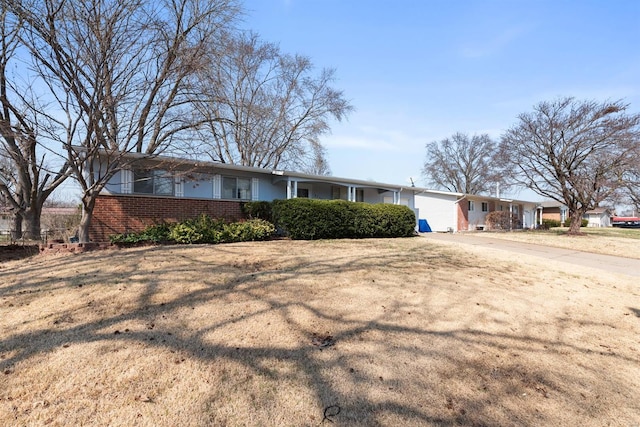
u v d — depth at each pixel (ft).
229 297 15.75
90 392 8.63
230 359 10.39
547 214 143.54
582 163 60.08
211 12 38.32
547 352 11.99
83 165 29.63
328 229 40.68
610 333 14.16
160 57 30.76
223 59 40.98
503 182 68.95
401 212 49.14
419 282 19.71
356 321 13.64
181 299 15.37
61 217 51.47
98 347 10.89
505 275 23.48
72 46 25.09
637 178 61.77
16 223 40.81
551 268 27.58
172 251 25.66
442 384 9.54
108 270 19.74
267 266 22.04
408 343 11.94
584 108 57.47
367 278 19.99
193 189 39.29
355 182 54.60
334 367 10.16
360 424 7.80
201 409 8.13
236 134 62.54
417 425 7.84
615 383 10.14
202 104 40.52
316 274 20.31
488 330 13.53
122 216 33.81
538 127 61.26
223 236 33.19
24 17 23.95
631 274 27.58
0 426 7.37
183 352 10.71
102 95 26.08
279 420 7.86
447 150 148.66
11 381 9.02
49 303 14.75
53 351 10.62
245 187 44.88
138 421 7.64
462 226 79.25
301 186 53.62
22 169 39.14
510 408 8.63
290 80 75.00
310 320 13.51
